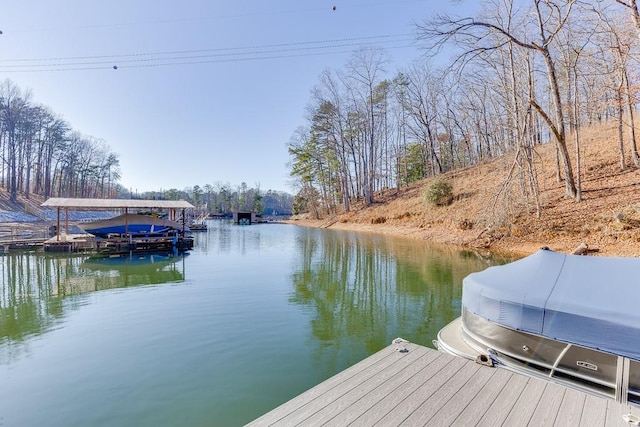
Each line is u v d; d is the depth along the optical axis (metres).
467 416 2.08
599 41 10.10
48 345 4.69
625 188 11.20
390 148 33.31
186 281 8.88
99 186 49.91
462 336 3.59
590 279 2.88
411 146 35.03
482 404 2.22
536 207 12.16
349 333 5.02
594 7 9.70
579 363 2.55
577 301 2.63
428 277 8.54
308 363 4.09
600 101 11.88
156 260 12.59
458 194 19.05
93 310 6.34
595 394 2.45
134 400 3.31
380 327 5.25
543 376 2.70
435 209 19.28
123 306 6.57
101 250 14.58
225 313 6.07
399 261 10.88
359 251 13.67
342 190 33.62
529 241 11.20
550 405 2.20
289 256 13.19
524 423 2.00
